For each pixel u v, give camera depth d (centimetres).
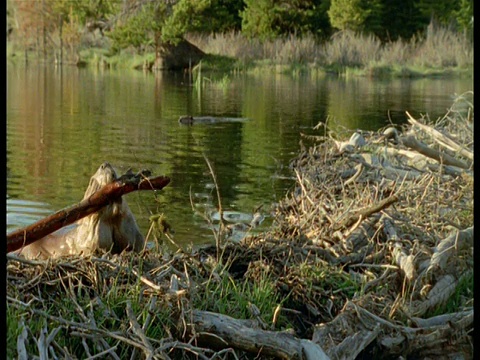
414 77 4056
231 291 616
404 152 1237
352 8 4919
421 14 5128
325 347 573
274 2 4984
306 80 3712
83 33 4984
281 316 612
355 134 1333
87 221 708
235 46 4475
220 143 1673
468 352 609
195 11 4472
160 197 1117
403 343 599
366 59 4325
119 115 2169
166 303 558
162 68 4269
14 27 5131
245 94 2886
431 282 681
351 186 1026
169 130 1873
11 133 1772
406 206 860
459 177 1021
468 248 720
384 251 731
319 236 754
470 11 4647
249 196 1142
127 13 4631
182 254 657
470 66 4228
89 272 596
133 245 717
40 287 588
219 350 548
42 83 3222
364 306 616
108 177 707
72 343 528
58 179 1243
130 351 532
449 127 1485
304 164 1355
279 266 692
